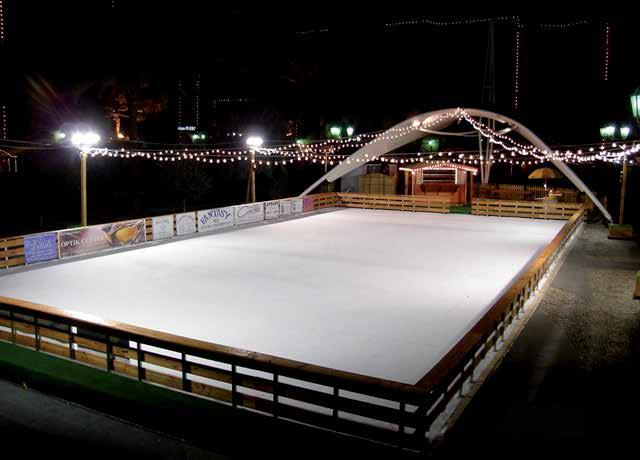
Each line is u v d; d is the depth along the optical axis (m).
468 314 10.10
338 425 5.20
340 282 12.44
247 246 17.03
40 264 14.27
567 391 6.27
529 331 8.56
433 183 28.84
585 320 9.16
